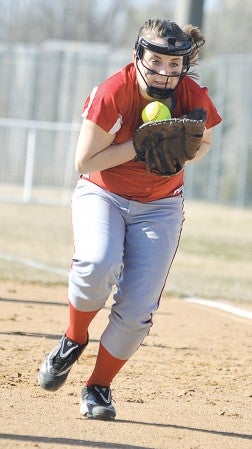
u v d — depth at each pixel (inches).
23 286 1096.8
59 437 494.3
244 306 1061.1
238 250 1644.9
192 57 523.5
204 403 604.4
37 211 2224.4
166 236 521.3
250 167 2679.6
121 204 521.3
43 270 1229.1
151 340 818.2
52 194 2785.4
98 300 511.2
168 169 507.5
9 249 1451.8
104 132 502.0
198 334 864.3
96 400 537.6
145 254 515.8
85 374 665.0
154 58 497.4
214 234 1918.1
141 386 644.7
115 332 522.0
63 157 2989.7
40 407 559.8
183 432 524.4
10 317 881.5
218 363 740.7
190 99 522.6
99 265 496.4
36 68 3125.0
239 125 2704.2
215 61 2753.4
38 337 795.4
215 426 544.1
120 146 505.0
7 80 3132.4
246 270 1389.0
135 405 585.9
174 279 1235.9
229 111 2726.4
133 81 506.6
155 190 520.1
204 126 502.0
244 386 665.0
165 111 503.2
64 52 3110.2
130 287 513.0
